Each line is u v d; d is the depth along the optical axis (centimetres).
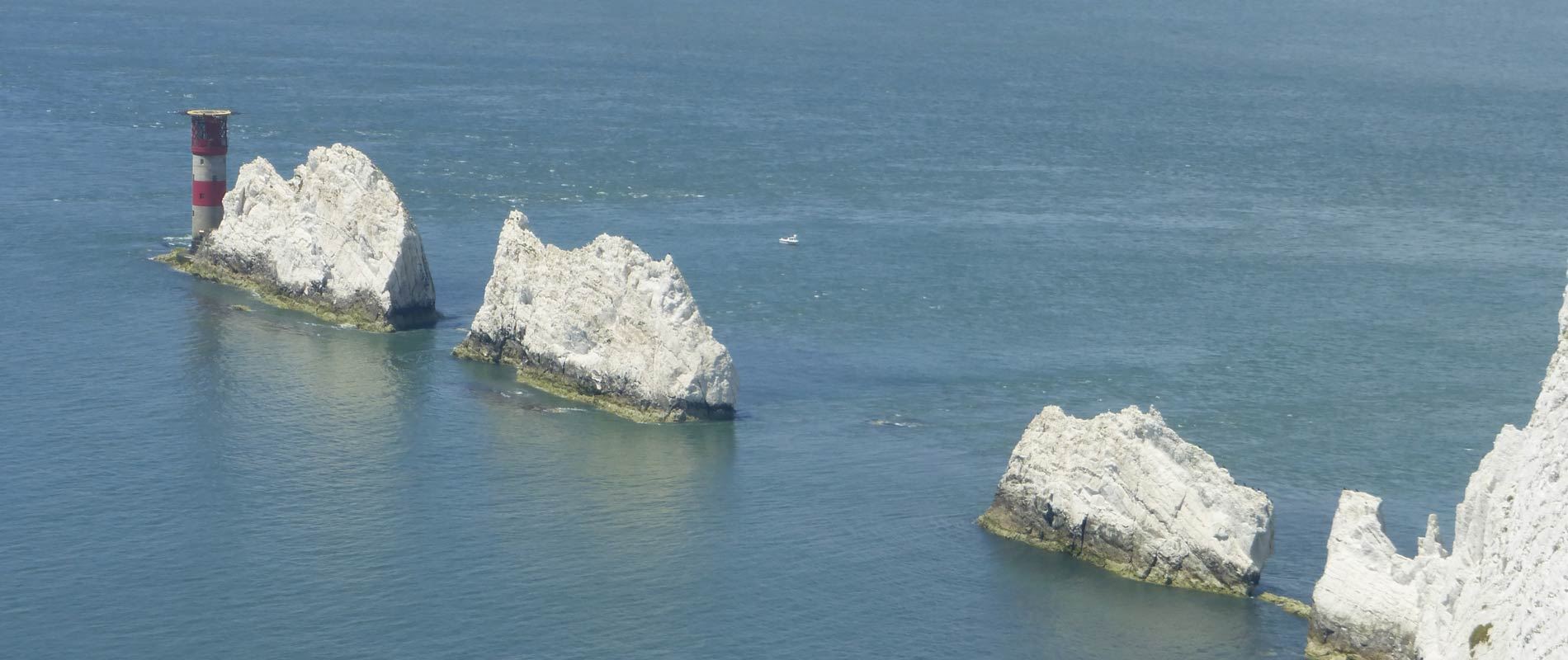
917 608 12369
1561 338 10500
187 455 14850
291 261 19438
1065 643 11888
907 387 17275
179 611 12112
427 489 14262
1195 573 12681
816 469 14850
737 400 16700
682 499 14150
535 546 13250
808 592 12588
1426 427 16475
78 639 11725
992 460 15162
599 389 16450
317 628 11931
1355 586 11488
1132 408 13088
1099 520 13062
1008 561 13100
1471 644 10075
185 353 17650
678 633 11981
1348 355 19062
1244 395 17375
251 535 13312
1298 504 14288
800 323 19662
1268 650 11756
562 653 11675
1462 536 10931
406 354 17825
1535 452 9981
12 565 12706
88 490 14075
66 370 17012
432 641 11794
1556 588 9144
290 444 15188
